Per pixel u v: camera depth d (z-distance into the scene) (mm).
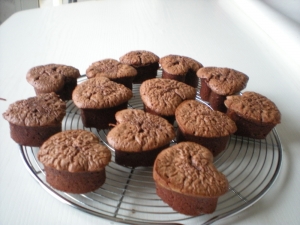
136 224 215
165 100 309
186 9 724
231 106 307
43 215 223
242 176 272
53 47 490
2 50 465
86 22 603
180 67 370
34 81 323
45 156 228
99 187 243
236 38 582
